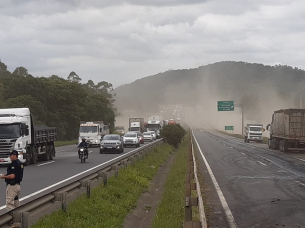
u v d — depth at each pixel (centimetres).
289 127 4125
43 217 965
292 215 1221
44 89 7838
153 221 1215
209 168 2670
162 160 3266
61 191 1106
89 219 1049
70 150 4594
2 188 1677
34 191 1577
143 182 1883
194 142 6550
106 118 10031
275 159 3428
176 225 1084
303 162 3130
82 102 8894
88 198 1256
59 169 2455
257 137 7000
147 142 6644
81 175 2133
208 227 1075
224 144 6209
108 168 1781
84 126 5178
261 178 2134
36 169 2461
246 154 4047
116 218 1145
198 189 1454
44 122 7369
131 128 7575
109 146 3878
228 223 1122
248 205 1384
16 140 2589
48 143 3222
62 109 8306
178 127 5416
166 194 1675
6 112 2714
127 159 2302
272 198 1522
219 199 1503
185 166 2583
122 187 1623
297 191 1691
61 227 938
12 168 1085
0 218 774
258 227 1073
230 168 2672
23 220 823
